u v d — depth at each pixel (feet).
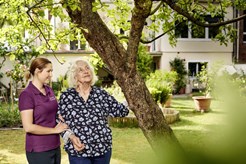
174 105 56.13
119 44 12.38
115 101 12.85
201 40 74.59
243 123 1.61
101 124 12.32
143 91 12.22
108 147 12.45
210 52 75.05
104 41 12.35
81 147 11.99
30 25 18.97
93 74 12.65
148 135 12.12
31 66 12.51
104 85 71.20
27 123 12.12
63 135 12.23
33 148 12.43
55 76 68.39
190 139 1.83
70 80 12.57
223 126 1.65
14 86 58.29
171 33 22.49
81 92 12.53
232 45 75.00
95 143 12.15
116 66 12.20
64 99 12.50
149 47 75.77
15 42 19.65
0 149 28.99
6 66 65.72
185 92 73.41
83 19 12.57
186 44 74.18
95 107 12.38
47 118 12.45
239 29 73.77
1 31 19.45
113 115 12.79
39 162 12.49
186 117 44.24
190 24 21.43
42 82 12.51
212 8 21.06
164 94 46.50
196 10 21.15
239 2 21.29
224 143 1.63
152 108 12.19
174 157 1.71
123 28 20.48
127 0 21.62
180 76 72.28
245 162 1.57
